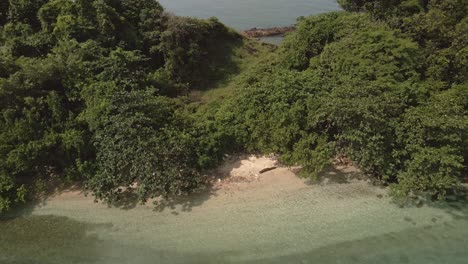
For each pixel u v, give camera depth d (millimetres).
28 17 29859
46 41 28078
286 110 20922
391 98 20078
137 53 29750
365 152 19156
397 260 16141
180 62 31234
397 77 22234
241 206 19469
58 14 29094
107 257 17172
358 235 17375
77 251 17578
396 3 29812
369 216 18312
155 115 21625
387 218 18156
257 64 30750
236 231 18031
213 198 20125
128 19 31672
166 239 17891
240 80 28562
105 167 19797
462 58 22391
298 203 19391
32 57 27500
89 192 21000
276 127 20797
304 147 20172
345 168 21531
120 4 31938
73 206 20250
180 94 29859
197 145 21312
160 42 31266
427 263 15938
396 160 19438
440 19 25172
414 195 19219
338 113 19656
